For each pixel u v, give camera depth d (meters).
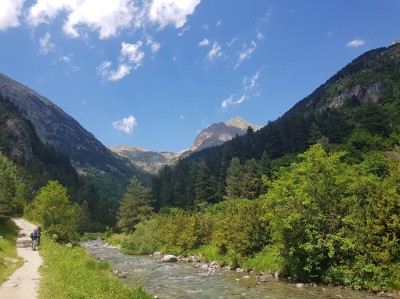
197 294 24.33
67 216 61.34
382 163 59.19
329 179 29.22
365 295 22.41
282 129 154.62
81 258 33.19
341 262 26.53
